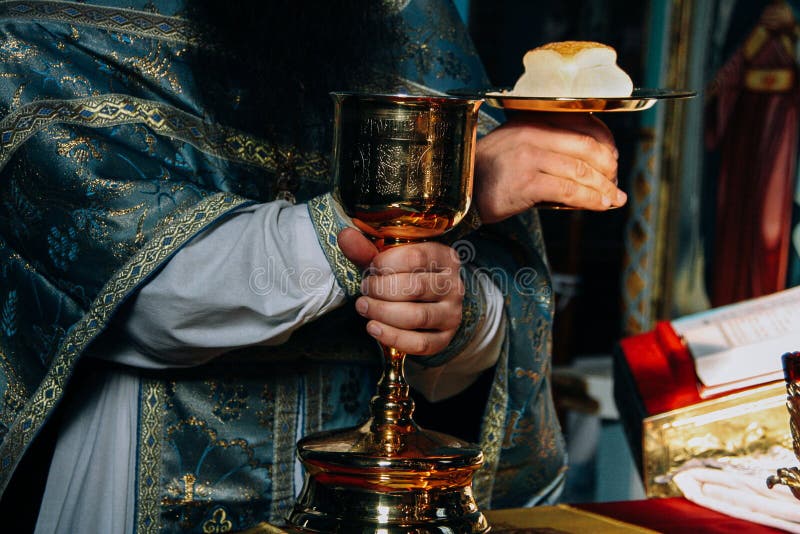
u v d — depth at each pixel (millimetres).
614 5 4480
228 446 1234
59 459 1195
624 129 4207
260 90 1238
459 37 1435
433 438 957
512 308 1310
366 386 1352
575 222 3861
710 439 1232
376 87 1327
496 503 1442
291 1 1229
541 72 994
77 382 1203
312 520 918
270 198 1252
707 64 3389
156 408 1200
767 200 3508
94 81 1155
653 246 3371
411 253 950
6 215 1119
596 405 3162
